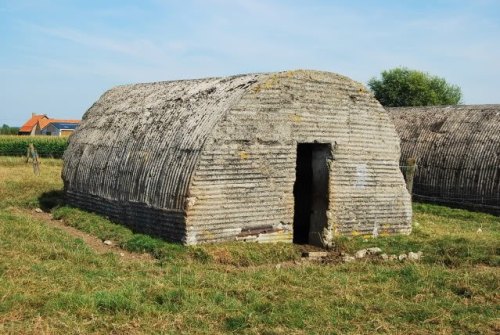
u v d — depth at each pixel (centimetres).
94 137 2197
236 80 1794
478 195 2659
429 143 3002
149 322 947
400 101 7206
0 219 1802
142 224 1725
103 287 1107
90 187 2052
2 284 1066
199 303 1046
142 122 1952
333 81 1764
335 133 1769
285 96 1673
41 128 12112
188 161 1565
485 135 2761
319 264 1483
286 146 1673
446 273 1334
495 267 1468
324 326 964
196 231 1536
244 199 1605
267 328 945
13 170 3647
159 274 1267
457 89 7525
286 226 1683
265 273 1299
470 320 1013
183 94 1945
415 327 979
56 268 1220
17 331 873
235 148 1587
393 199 1898
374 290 1183
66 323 913
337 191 1778
